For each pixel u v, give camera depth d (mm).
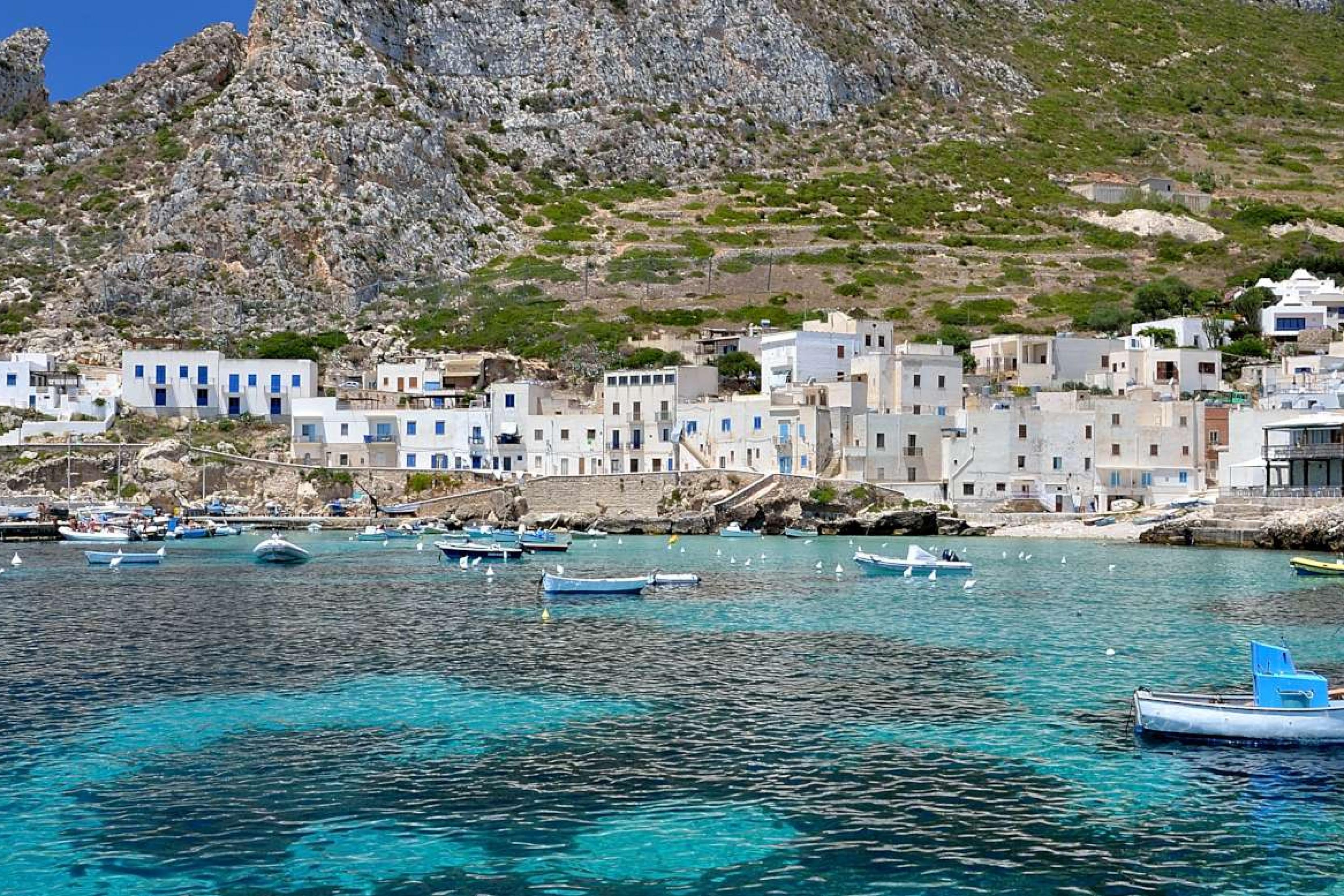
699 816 34062
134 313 199375
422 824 33562
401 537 122812
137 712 45188
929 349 152250
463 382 164125
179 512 132875
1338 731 40281
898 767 38312
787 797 35594
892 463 131250
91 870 30484
